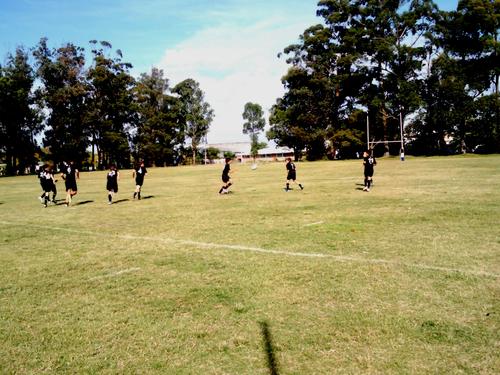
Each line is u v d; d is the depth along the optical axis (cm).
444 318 497
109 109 7638
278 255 808
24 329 518
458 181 2141
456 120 5853
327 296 581
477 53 6069
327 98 7225
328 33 7150
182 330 497
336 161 6241
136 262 807
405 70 6266
